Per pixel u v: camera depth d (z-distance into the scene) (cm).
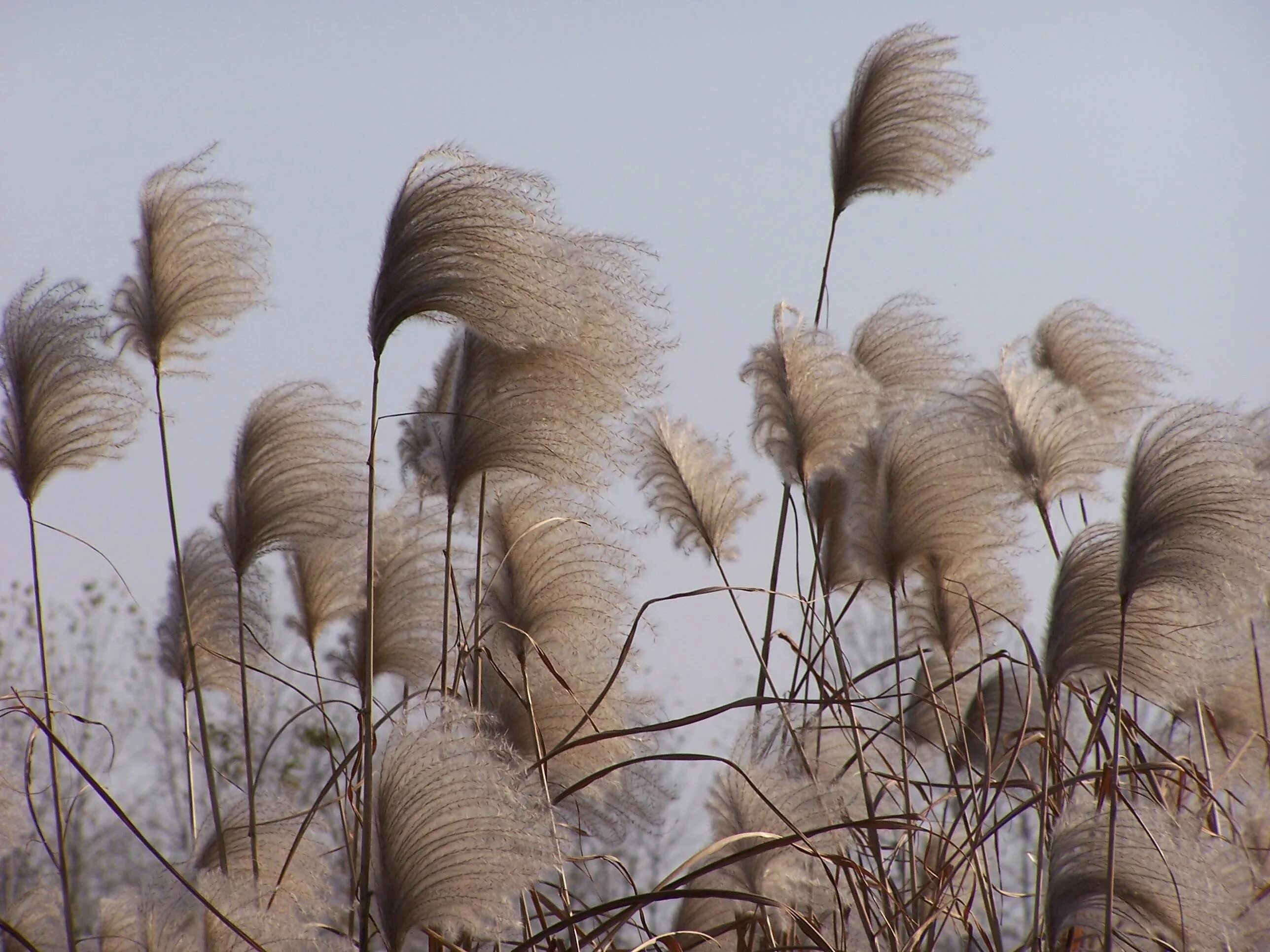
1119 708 1553
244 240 1927
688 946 1720
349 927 1691
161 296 1902
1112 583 1650
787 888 1686
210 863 1703
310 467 1820
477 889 1312
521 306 1525
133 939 1631
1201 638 1642
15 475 1902
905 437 1889
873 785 1911
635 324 1631
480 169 1536
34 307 1930
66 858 1791
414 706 1404
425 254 1528
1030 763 2094
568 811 1820
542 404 1677
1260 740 2033
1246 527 1509
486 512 1877
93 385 1914
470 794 1320
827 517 2127
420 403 1909
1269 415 1859
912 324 2261
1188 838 1545
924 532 1873
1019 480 1902
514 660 1852
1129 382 2258
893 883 1714
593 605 1827
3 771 1820
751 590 1797
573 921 1448
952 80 2275
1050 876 1537
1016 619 1983
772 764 1712
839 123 2355
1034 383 1934
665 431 2095
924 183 2295
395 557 1867
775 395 1977
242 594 1817
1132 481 1572
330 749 1833
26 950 1653
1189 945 1469
